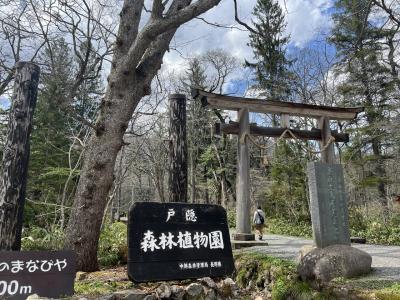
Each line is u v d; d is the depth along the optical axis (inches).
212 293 158.2
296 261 211.0
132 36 239.5
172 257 164.2
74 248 205.5
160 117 524.7
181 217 174.7
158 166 612.4
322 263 172.2
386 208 589.3
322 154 362.6
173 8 240.1
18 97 177.6
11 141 173.0
